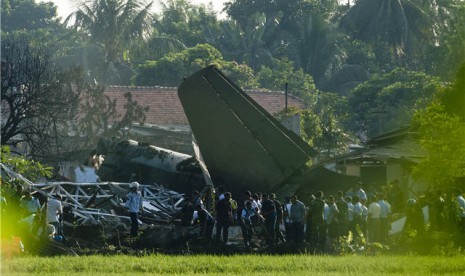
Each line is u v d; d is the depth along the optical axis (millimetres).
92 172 94625
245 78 158500
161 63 157875
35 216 51781
